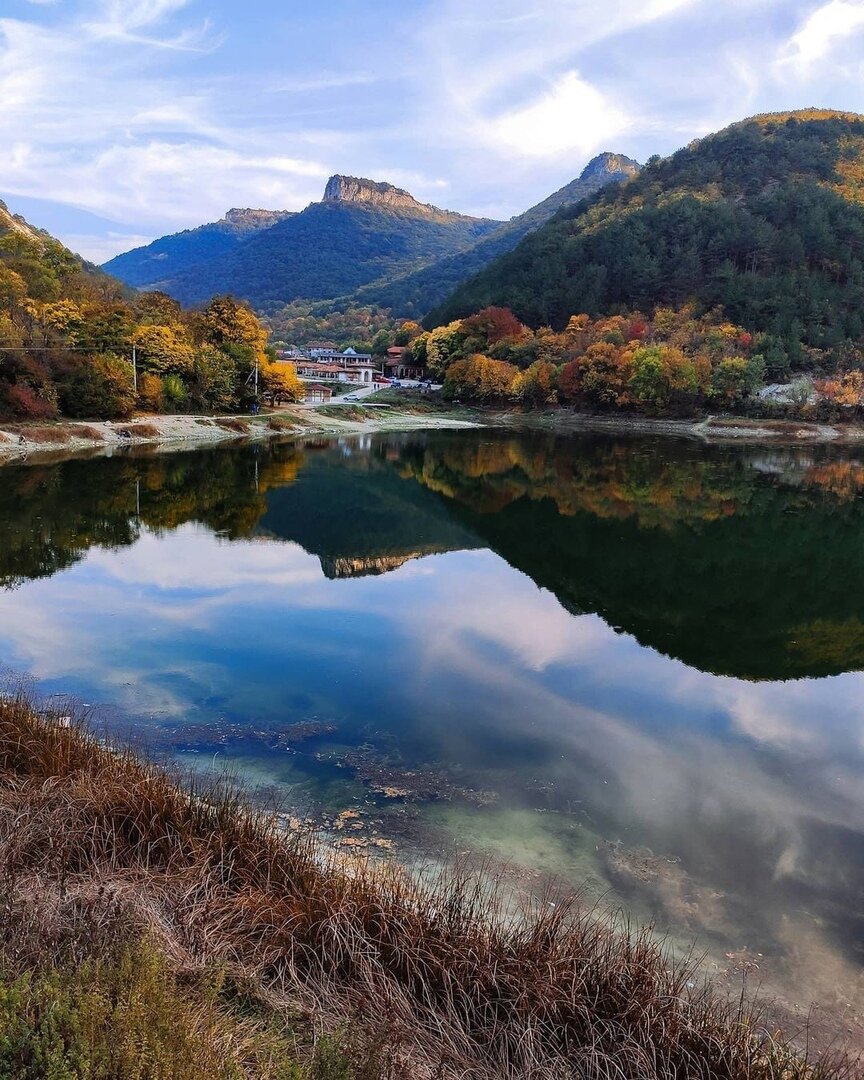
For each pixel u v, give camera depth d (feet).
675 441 235.81
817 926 22.17
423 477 145.18
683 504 117.60
